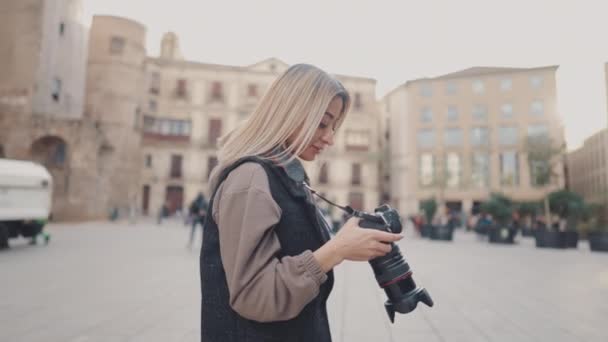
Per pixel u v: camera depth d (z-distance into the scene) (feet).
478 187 127.54
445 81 135.54
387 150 153.48
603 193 61.36
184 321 12.26
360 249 2.54
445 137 133.39
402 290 2.97
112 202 103.04
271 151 3.08
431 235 60.23
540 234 48.39
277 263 2.52
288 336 2.67
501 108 128.88
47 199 33.71
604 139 140.05
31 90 75.15
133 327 11.52
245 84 126.52
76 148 74.23
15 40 76.89
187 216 84.07
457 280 21.95
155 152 119.44
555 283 21.33
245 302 2.45
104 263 24.81
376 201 127.54
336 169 126.82
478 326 12.49
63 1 83.66
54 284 17.70
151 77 120.88
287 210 2.78
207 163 122.31
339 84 3.35
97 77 105.81
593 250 44.60
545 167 69.05
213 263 2.86
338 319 13.24
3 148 72.69
